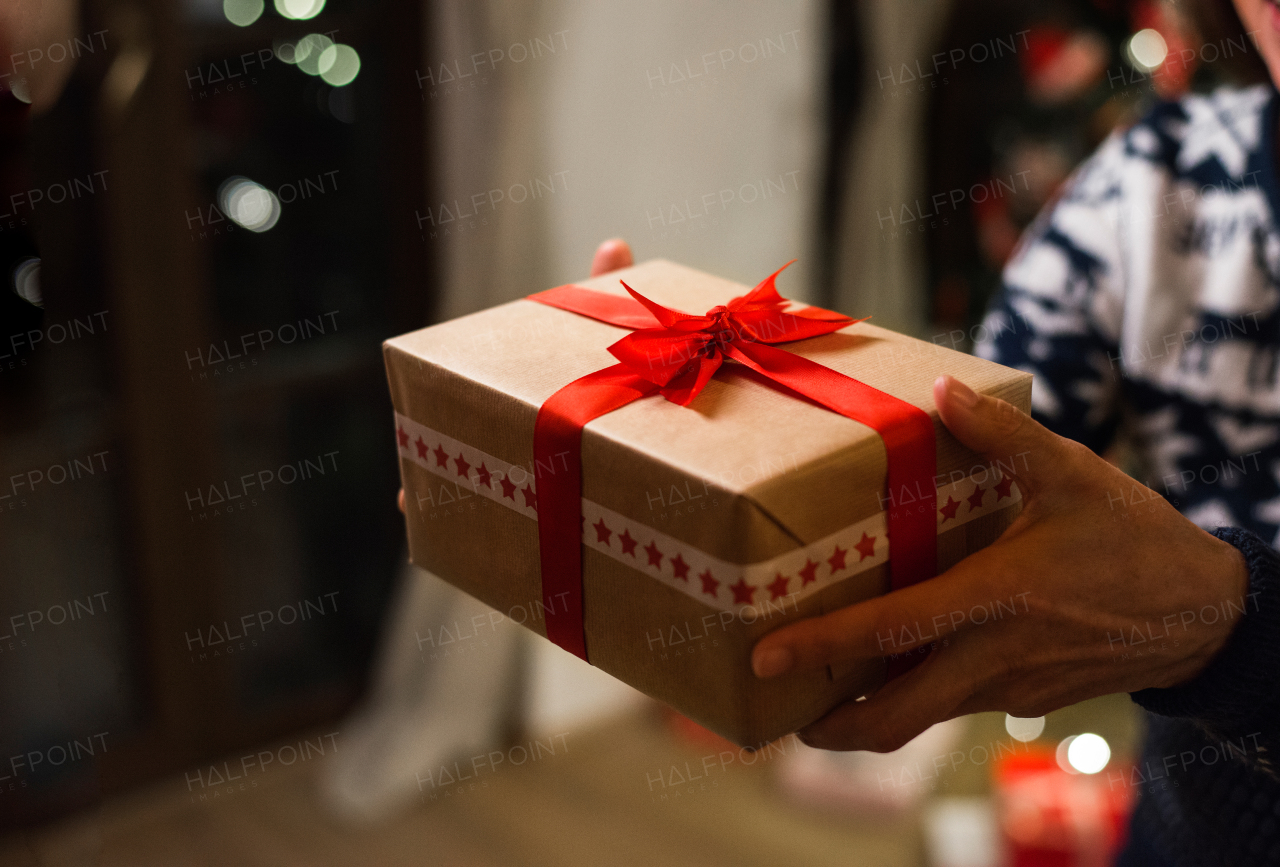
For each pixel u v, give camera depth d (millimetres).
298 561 2609
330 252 2463
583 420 944
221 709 2525
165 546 2354
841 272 2744
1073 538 919
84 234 2109
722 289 1067
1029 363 1117
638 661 955
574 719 2701
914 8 2561
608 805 2459
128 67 2045
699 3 2252
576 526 958
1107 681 943
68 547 2230
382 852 2322
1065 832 1719
